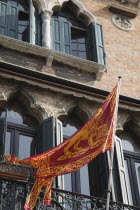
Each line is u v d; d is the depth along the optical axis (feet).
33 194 46.98
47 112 57.88
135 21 73.92
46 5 68.49
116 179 54.60
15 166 47.85
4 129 53.47
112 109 51.96
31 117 58.18
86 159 49.14
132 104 61.77
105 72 65.92
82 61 64.13
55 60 63.52
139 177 58.95
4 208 46.96
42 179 47.91
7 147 54.90
